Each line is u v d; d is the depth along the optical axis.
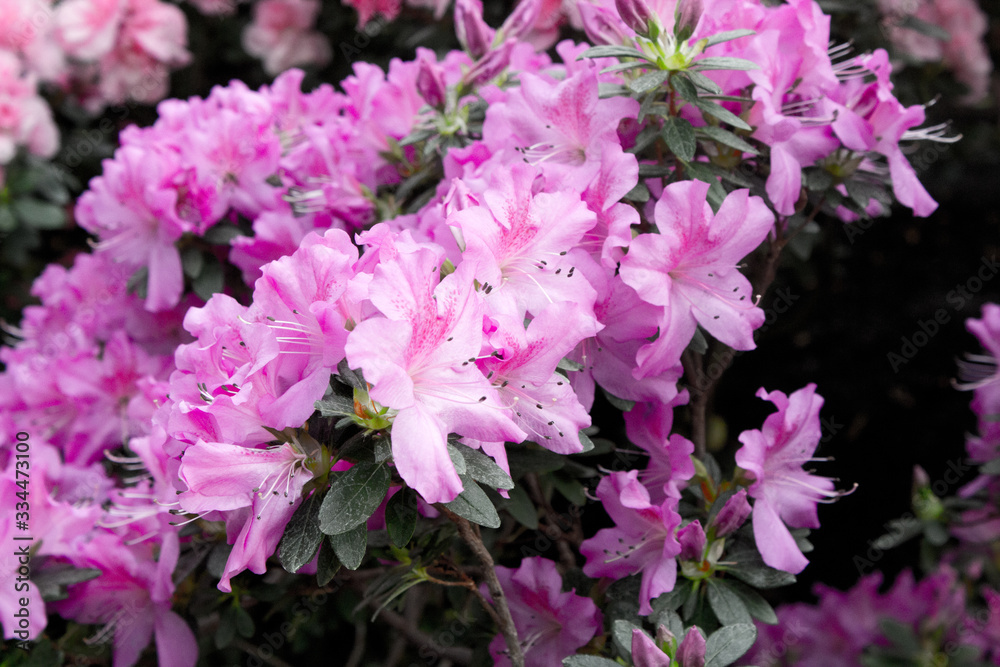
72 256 1.07
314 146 0.58
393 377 0.37
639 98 0.48
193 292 0.65
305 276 0.40
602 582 0.51
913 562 0.88
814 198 0.53
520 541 0.62
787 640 0.79
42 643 0.53
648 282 0.45
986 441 0.71
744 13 0.48
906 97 0.79
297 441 0.40
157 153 0.60
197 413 0.39
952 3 0.83
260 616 0.72
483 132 0.53
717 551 0.48
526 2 0.58
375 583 0.49
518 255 0.44
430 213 0.48
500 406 0.39
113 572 0.52
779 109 0.49
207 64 1.07
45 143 0.86
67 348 0.66
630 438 0.51
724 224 0.45
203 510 0.39
